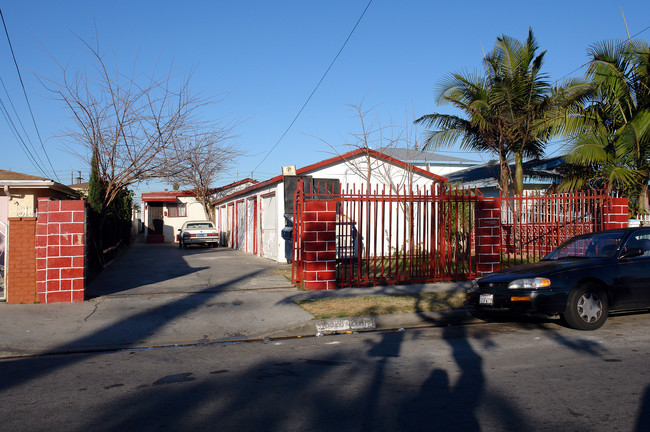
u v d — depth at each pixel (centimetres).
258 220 2122
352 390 495
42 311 894
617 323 799
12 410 450
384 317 852
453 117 1838
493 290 782
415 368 572
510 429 392
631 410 427
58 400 478
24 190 1579
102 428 405
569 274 754
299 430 395
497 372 548
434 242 1155
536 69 1680
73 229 970
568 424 400
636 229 817
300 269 1148
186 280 1275
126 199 2709
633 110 1503
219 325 825
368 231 1115
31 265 959
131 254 2278
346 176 1822
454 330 796
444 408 439
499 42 1706
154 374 568
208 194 3466
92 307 929
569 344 670
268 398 474
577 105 1612
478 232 1178
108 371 585
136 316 871
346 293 1052
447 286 1125
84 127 1552
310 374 555
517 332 762
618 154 1439
